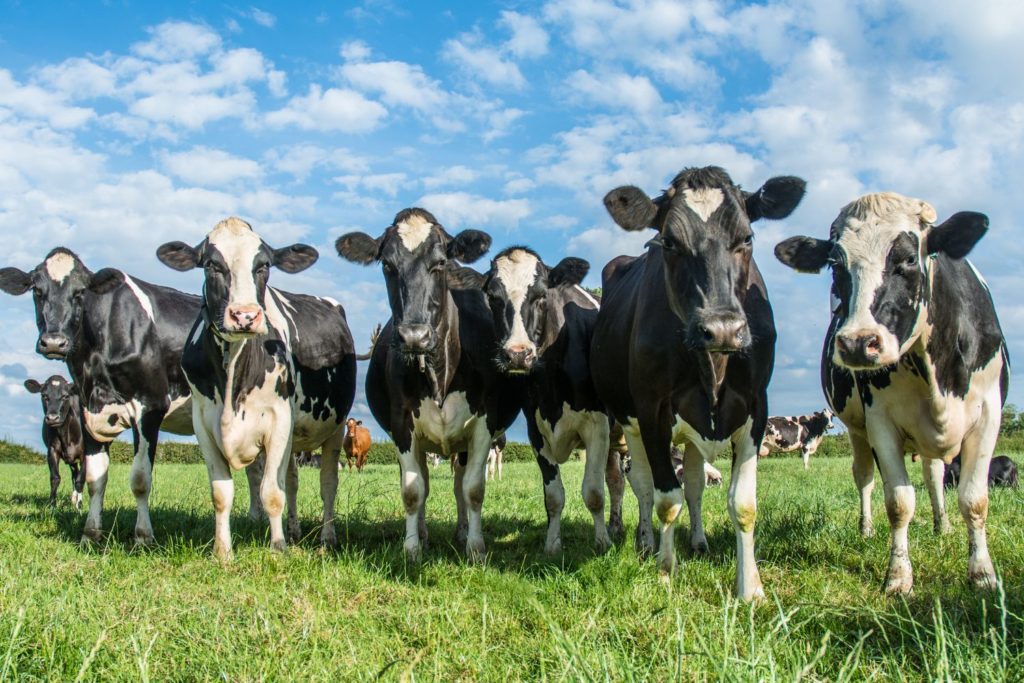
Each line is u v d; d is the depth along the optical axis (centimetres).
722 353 611
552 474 893
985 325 650
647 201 637
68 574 675
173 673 431
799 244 661
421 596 602
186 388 1005
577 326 917
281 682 412
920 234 596
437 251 790
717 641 424
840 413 816
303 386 960
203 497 1462
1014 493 1226
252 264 807
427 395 811
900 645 453
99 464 941
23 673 408
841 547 771
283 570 703
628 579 607
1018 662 389
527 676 434
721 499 1291
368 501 1267
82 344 946
